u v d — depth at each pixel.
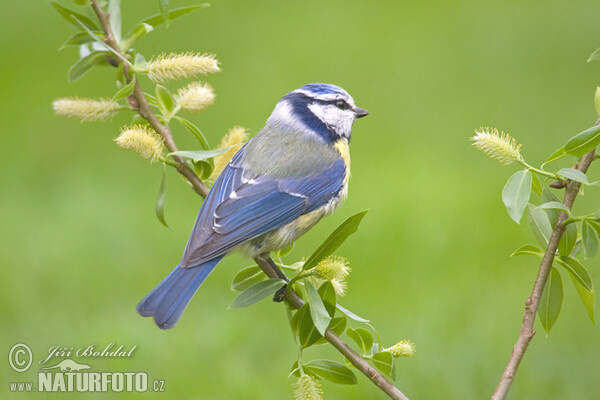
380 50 18.86
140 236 13.07
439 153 15.56
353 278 12.10
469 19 20.14
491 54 18.84
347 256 12.60
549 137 16.00
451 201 13.88
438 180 14.57
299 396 5.10
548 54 18.69
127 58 5.99
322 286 5.39
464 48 18.98
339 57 18.53
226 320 11.00
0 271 12.05
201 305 11.39
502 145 4.93
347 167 7.73
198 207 14.05
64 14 6.01
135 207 13.95
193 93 6.11
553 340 10.75
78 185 14.62
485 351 10.41
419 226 13.23
